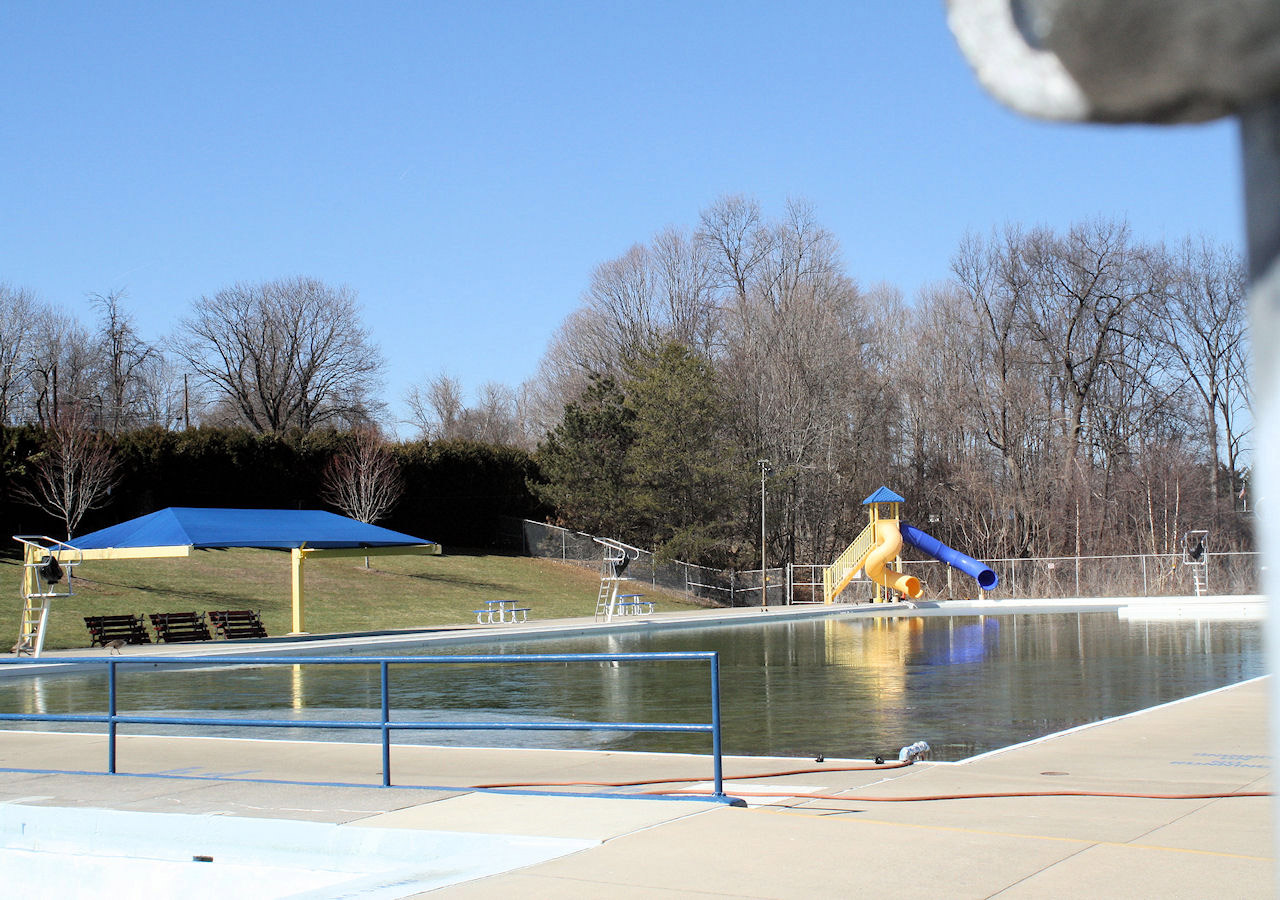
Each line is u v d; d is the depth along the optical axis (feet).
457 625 124.88
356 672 75.31
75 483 147.33
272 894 24.45
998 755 34.81
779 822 24.45
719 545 186.09
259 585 141.59
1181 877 19.44
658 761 35.63
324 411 256.93
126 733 46.65
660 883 19.52
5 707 56.34
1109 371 205.87
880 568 165.89
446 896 19.01
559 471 187.73
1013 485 204.13
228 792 30.12
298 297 256.32
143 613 118.62
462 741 43.16
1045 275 204.33
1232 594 174.09
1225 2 3.96
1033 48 4.65
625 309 240.73
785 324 207.92
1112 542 198.39
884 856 21.20
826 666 73.72
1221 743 36.11
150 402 258.37
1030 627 113.91
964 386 208.64
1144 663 70.54
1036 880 19.35
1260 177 4.27
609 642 101.76
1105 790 28.30
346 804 27.84
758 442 205.05
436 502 195.11
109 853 26.53
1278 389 4.19
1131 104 4.54
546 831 23.88
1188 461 198.90
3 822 27.78
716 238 241.14
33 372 233.14
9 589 119.96
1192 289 199.72
